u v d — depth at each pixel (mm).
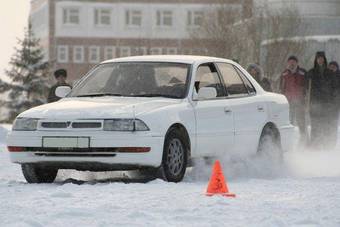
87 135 24141
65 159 24438
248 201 19688
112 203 19125
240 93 28344
